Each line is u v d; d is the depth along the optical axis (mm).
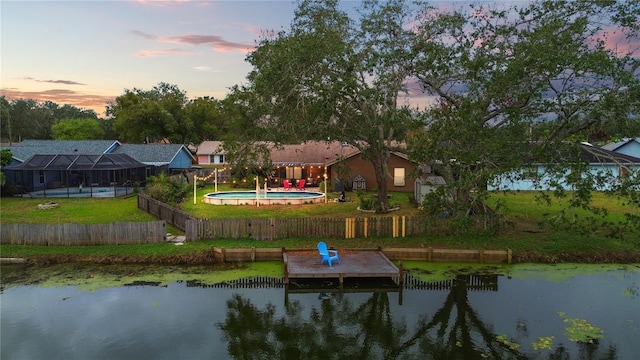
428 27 23750
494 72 20500
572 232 24000
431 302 17578
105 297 17516
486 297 17688
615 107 17859
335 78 22672
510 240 23062
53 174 42969
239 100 28328
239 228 23281
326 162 43781
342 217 27656
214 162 69750
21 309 16328
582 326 14930
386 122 25125
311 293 18469
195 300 17453
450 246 22500
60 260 21375
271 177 46219
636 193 18062
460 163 20172
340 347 14344
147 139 75812
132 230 22703
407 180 40406
